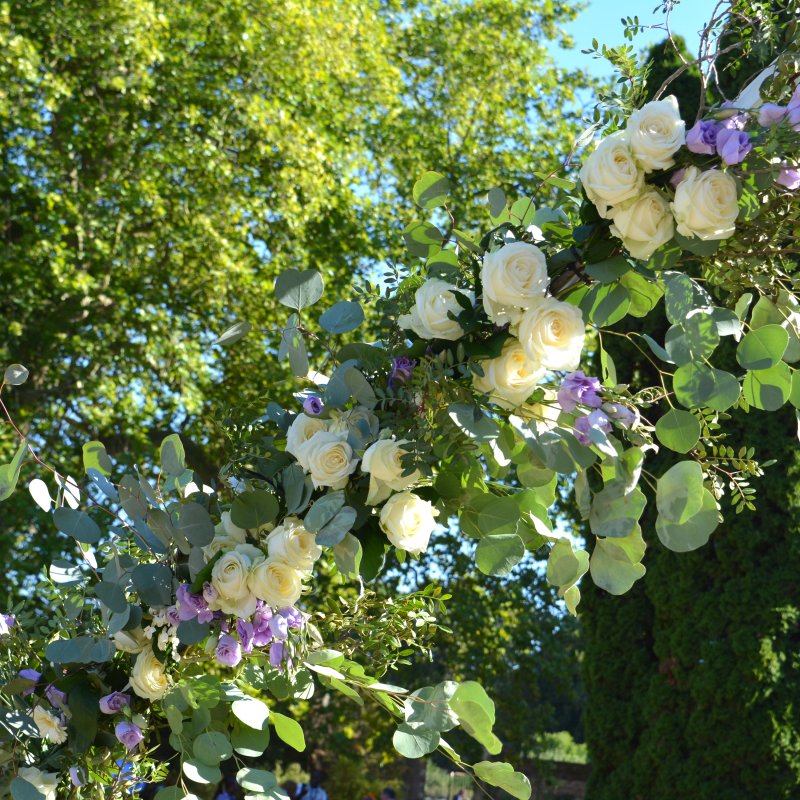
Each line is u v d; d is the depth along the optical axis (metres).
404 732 1.48
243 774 1.53
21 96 8.41
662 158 1.34
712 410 1.49
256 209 9.70
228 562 1.46
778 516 4.46
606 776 4.91
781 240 1.41
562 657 9.29
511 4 12.73
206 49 10.05
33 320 9.18
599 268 1.42
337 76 10.71
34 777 1.56
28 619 1.70
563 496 8.55
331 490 1.47
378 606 1.73
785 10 1.47
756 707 4.35
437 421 1.45
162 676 1.57
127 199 8.97
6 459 8.30
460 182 11.33
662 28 1.53
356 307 1.59
